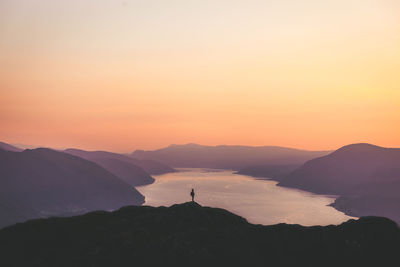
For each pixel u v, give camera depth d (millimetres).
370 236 89562
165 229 88188
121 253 77750
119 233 86062
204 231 85375
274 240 86312
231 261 77062
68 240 87562
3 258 81312
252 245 83750
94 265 74375
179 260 75500
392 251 85062
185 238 81812
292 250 83750
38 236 89500
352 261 81812
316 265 79812
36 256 81500
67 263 76000
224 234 85625
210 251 78625
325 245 85688
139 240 81938
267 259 80375
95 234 88000
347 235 89500
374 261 82312
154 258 75938
